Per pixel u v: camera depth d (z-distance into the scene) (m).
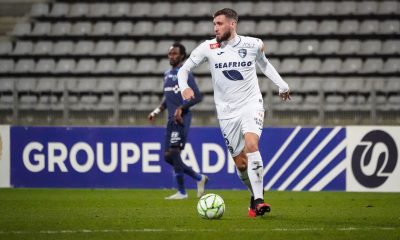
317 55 69.94
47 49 73.44
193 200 36.59
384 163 41.03
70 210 31.16
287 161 42.22
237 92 25.42
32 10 77.50
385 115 55.91
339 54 69.56
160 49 72.19
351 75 68.06
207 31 73.44
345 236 21.59
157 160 43.34
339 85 64.44
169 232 22.53
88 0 78.00
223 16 25.08
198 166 43.06
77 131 43.69
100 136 43.56
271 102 51.25
